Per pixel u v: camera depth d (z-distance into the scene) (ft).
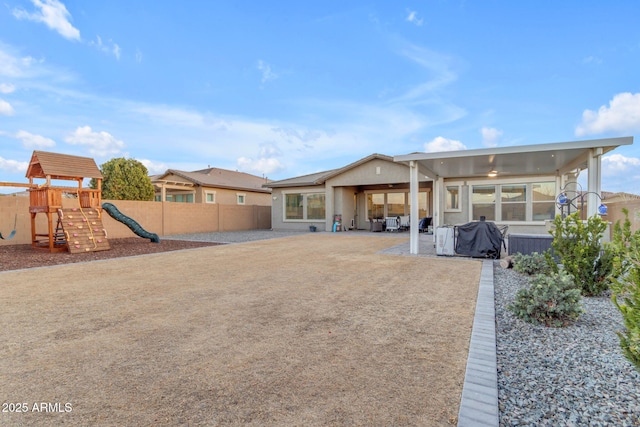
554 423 6.61
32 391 7.80
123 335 11.23
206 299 15.66
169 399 7.43
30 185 34.55
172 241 43.39
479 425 6.42
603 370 8.77
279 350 9.98
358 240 43.60
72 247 31.71
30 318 13.04
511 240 25.94
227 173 96.94
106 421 6.66
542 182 43.21
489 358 9.34
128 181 70.28
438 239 29.40
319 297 15.94
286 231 63.21
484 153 26.37
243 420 6.67
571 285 12.86
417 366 8.95
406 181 53.11
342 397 7.47
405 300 15.42
